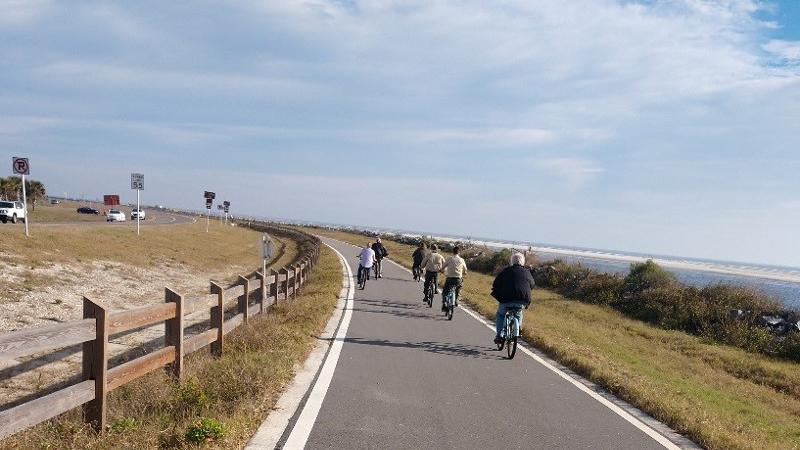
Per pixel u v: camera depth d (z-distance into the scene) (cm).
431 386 795
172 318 713
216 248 4184
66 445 492
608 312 2316
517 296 1059
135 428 534
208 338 828
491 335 1323
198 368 750
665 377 1157
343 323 1330
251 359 803
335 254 4041
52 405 467
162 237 3791
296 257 4256
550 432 627
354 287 2197
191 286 2444
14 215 4166
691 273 7719
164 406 618
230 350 888
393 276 2853
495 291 1078
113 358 1058
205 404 607
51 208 9744
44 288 1717
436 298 2062
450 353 1065
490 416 670
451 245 5525
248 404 617
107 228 3516
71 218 6231
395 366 909
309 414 626
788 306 2044
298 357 898
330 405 666
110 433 521
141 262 2672
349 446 534
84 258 2341
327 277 2394
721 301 2062
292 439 544
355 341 1111
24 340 442
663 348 1652
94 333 532
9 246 2083
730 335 1850
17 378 977
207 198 5700
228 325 933
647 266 2595
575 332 1628
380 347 1067
